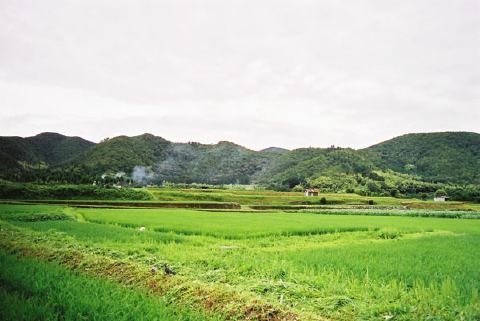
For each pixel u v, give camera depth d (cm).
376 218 5900
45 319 887
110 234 2795
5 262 1490
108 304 1000
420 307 1024
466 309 1000
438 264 1727
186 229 3456
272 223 4322
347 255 1950
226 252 2033
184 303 1133
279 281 1286
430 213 7256
